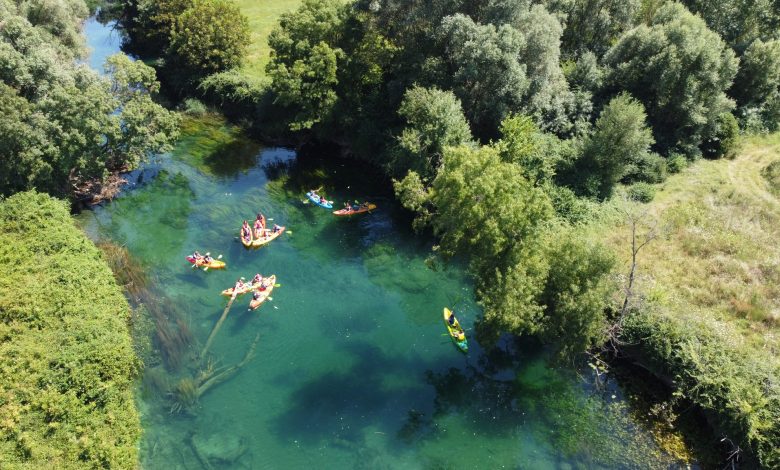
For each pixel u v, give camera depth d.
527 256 33.31
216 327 38.81
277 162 59.72
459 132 48.28
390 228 50.50
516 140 44.91
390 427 33.66
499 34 48.38
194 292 41.97
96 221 49.12
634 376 36.78
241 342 38.25
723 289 40.66
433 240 49.00
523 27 50.41
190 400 33.69
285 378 36.09
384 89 58.06
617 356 37.66
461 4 51.75
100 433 29.14
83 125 46.59
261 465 30.91
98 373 31.52
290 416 33.78
